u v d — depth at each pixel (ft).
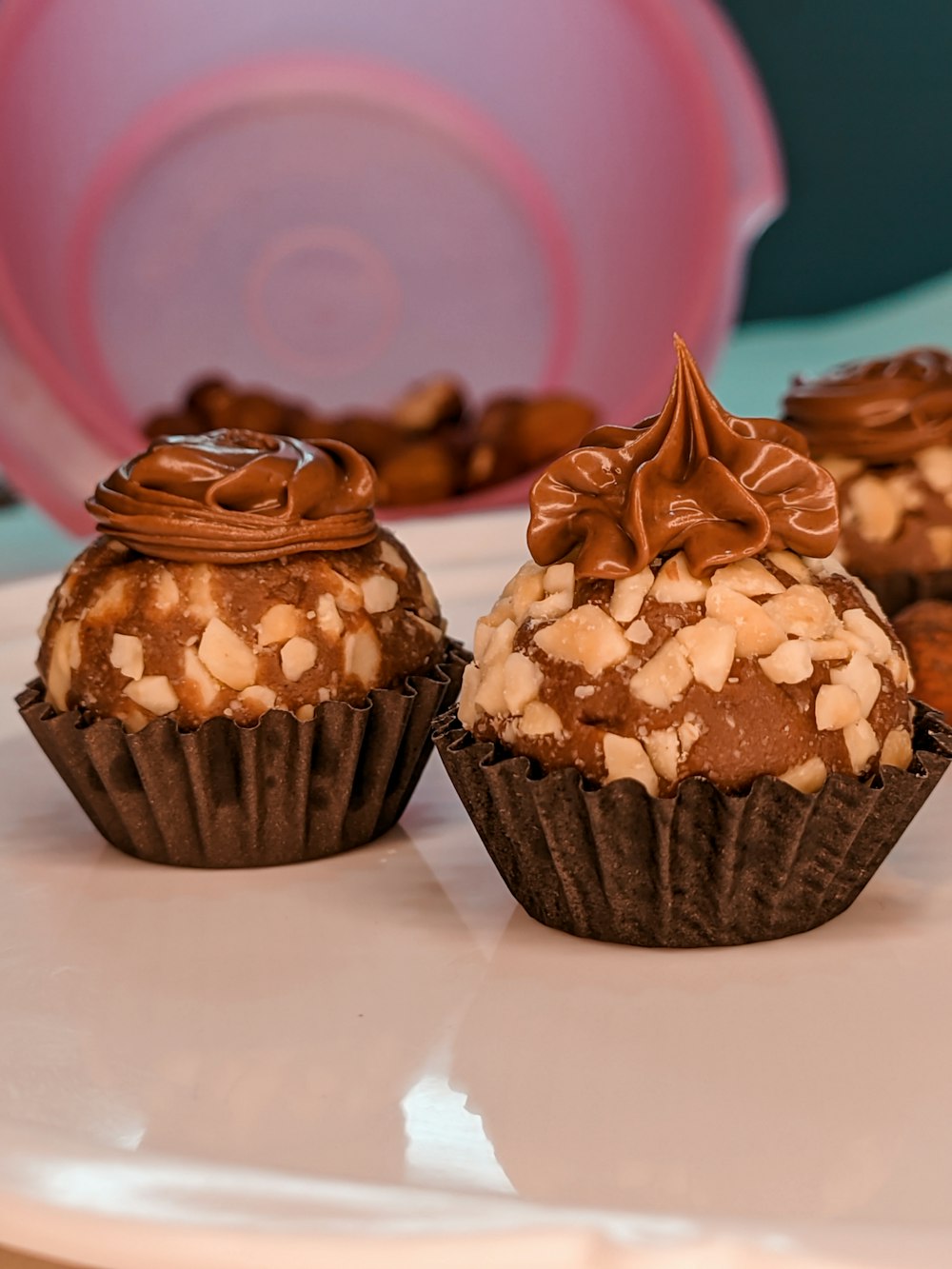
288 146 1.37
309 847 0.67
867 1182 0.48
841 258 1.73
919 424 0.80
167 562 0.65
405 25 1.37
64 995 0.58
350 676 0.65
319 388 1.40
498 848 0.61
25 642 0.85
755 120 1.29
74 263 1.29
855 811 0.58
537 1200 0.48
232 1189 0.45
